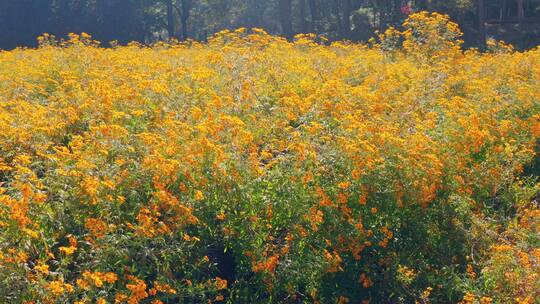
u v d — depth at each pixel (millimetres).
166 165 5629
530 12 36969
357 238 6117
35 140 6504
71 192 5348
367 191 6266
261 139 7125
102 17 41188
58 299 4602
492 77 11242
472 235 6820
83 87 8680
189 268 5574
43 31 39625
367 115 8117
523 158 7852
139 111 6824
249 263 5812
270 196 5934
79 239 5227
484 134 7488
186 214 5441
